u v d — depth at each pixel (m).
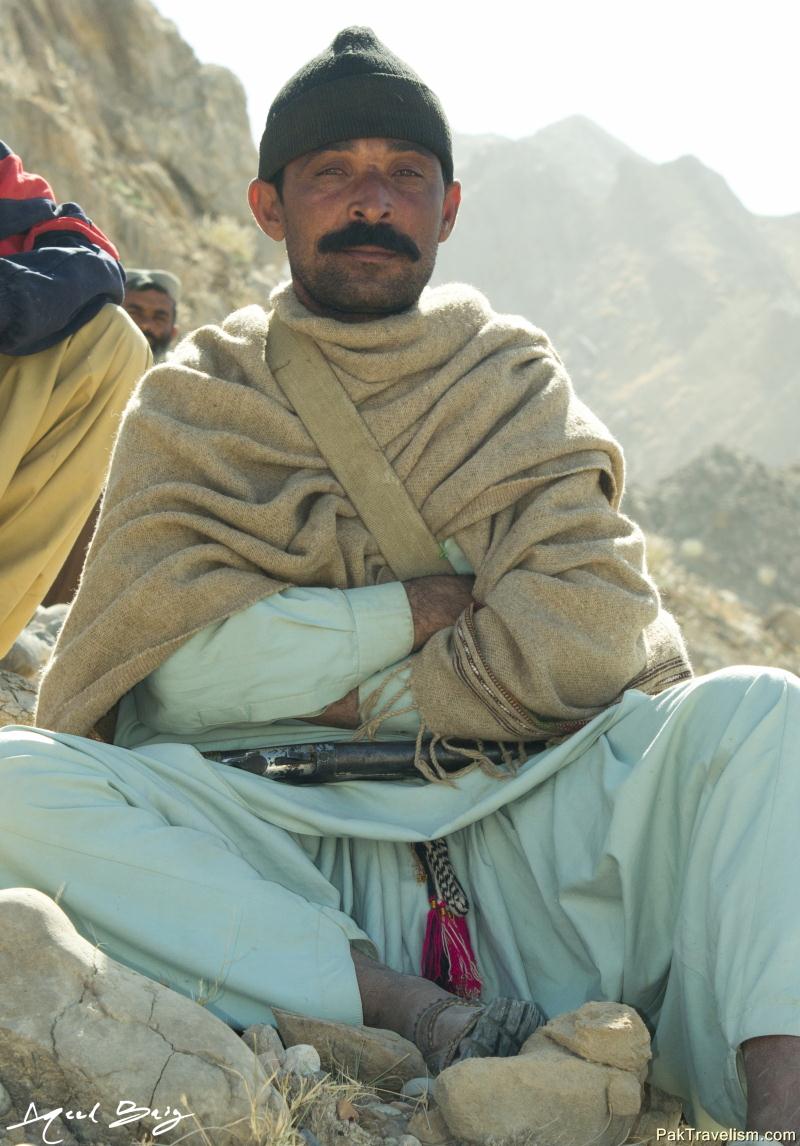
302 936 2.64
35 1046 2.09
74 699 3.04
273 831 2.85
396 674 3.02
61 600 5.67
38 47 17.50
